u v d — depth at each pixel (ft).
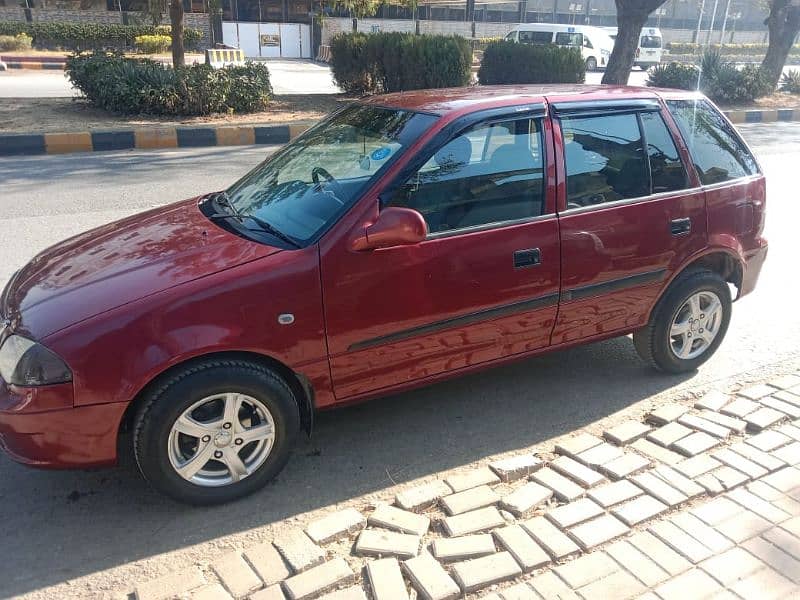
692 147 13.02
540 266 11.17
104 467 9.20
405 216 9.43
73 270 10.06
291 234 10.11
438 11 125.49
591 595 7.83
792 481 9.93
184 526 9.39
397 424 12.09
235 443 9.59
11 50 87.61
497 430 11.89
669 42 146.82
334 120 12.88
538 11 139.33
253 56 109.60
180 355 8.82
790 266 20.84
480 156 10.80
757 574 8.13
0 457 11.00
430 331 10.57
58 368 8.57
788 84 71.10
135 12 102.17
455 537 8.80
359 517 9.19
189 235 10.64
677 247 12.61
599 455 10.64
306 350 9.69
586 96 12.01
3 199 25.32
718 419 11.66
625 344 15.52
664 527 8.95
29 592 8.19
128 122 40.19
